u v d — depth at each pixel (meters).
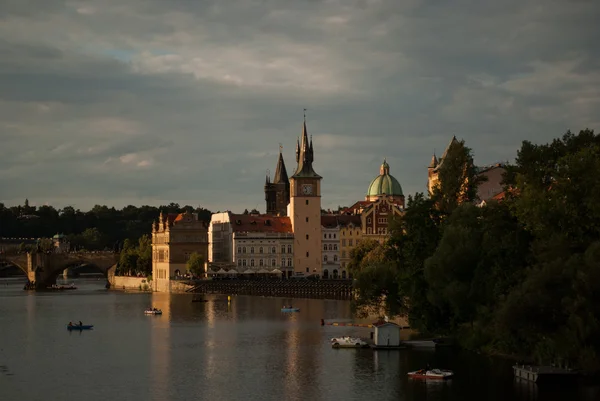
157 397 121.25
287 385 126.56
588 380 119.69
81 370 141.38
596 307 113.56
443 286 145.88
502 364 133.12
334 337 173.38
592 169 126.19
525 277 131.25
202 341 172.38
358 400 116.44
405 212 170.50
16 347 167.50
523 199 131.38
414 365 136.12
